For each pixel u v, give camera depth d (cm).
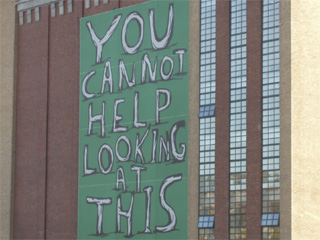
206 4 10694
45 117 12306
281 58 9806
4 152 12694
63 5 12288
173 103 10812
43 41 12481
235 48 10312
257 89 9994
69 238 11731
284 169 9575
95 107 11700
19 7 12812
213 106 10412
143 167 11000
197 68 10619
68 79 12094
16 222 12481
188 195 10475
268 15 10044
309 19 9738
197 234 10306
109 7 11694
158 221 10719
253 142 9931
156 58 11075
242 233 9919
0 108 12825
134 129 11188
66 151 11975
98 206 11444
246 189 9931
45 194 12156
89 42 11888
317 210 9488
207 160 10362
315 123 9600
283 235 9481
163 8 11100
